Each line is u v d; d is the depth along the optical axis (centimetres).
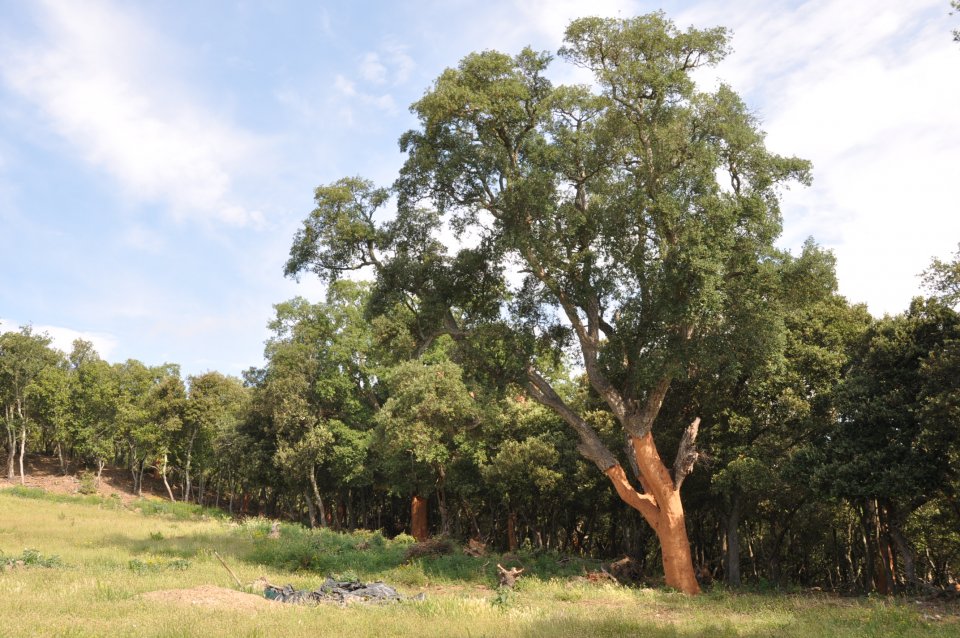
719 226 1875
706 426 2577
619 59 2170
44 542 2509
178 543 2683
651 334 2073
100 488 5791
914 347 1936
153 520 4034
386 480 4431
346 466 4316
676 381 2527
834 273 1953
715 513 3048
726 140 1995
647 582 2350
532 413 3362
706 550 3656
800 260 1947
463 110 2198
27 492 4709
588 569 2472
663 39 2086
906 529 2964
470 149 2258
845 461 2008
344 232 2514
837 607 1597
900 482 1853
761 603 1709
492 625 1195
